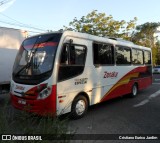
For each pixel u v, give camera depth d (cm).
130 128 683
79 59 781
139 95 1316
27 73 721
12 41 1093
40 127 427
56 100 681
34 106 677
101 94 913
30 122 459
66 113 747
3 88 1070
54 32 743
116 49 1027
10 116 533
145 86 1376
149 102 1098
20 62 773
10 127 432
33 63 723
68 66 729
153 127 693
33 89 682
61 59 704
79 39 786
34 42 772
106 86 947
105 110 925
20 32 1130
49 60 694
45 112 622
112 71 991
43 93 669
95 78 868
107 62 955
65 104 719
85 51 812
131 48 1187
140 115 841
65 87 716
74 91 756
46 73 678
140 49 1306
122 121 760
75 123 733
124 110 925
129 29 3053
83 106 806
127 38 3041
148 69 1423
